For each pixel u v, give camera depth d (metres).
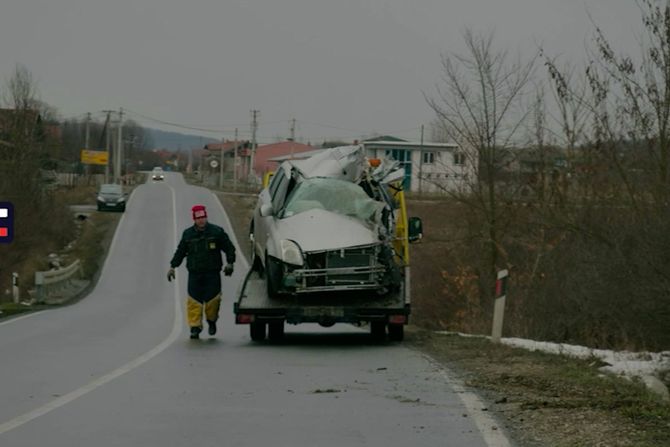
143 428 8.95
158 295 43.28
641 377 12.05
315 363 14.80
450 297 34.94
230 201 100.56
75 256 59.25
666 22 21.64
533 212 27.97
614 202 22.95
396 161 19.66
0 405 10.23
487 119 34.81
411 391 11.50
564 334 20.47
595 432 8.67
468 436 8.61
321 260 17.41
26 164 58.88
